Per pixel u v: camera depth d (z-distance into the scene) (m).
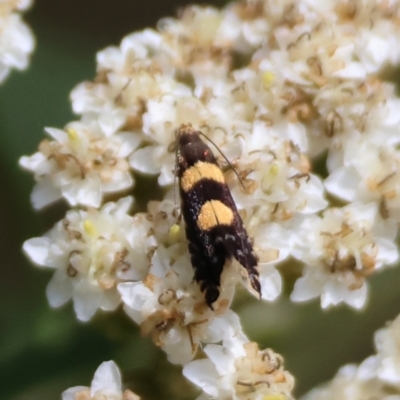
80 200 0.07
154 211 0.07
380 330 0.07
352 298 0.07
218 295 0.06
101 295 0.07
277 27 0.08
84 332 0.07
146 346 0.07
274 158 0.07
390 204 0.07
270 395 0.07
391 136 0.07
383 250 0.07
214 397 0.07
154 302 0.07
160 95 0.07
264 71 0.07
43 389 0.07
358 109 0.07
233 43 0.08
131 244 0.07
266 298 0.07
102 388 0.07
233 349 0.07
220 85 0.07
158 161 0.07
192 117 0.07
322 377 0.07
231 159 0.07
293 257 0.07
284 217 0.07
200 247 0.07
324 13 0.08
